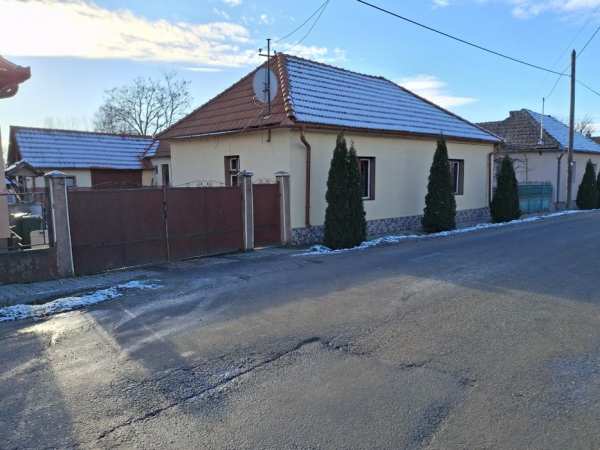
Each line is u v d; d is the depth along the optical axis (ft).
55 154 77.97
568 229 45.68
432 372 12.66
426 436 9.61
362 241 38.19
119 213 28.12
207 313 18.75
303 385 12.07
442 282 23.17
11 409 11.19
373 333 15.84
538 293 20.74
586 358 13.46
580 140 96.17
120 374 13.06
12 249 28.04
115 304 20.47
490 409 10.64
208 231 32.96
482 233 44.47
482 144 59.77
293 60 49.34
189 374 12.92
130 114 159.22
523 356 13.66
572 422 10.04
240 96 47.80
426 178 52.21
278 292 21.97
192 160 49.26
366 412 10.62
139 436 9.88
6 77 25.98
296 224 39.32
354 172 37.29
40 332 16.93
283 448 9.33
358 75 57.26
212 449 9.36
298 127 37.83
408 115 52.13
